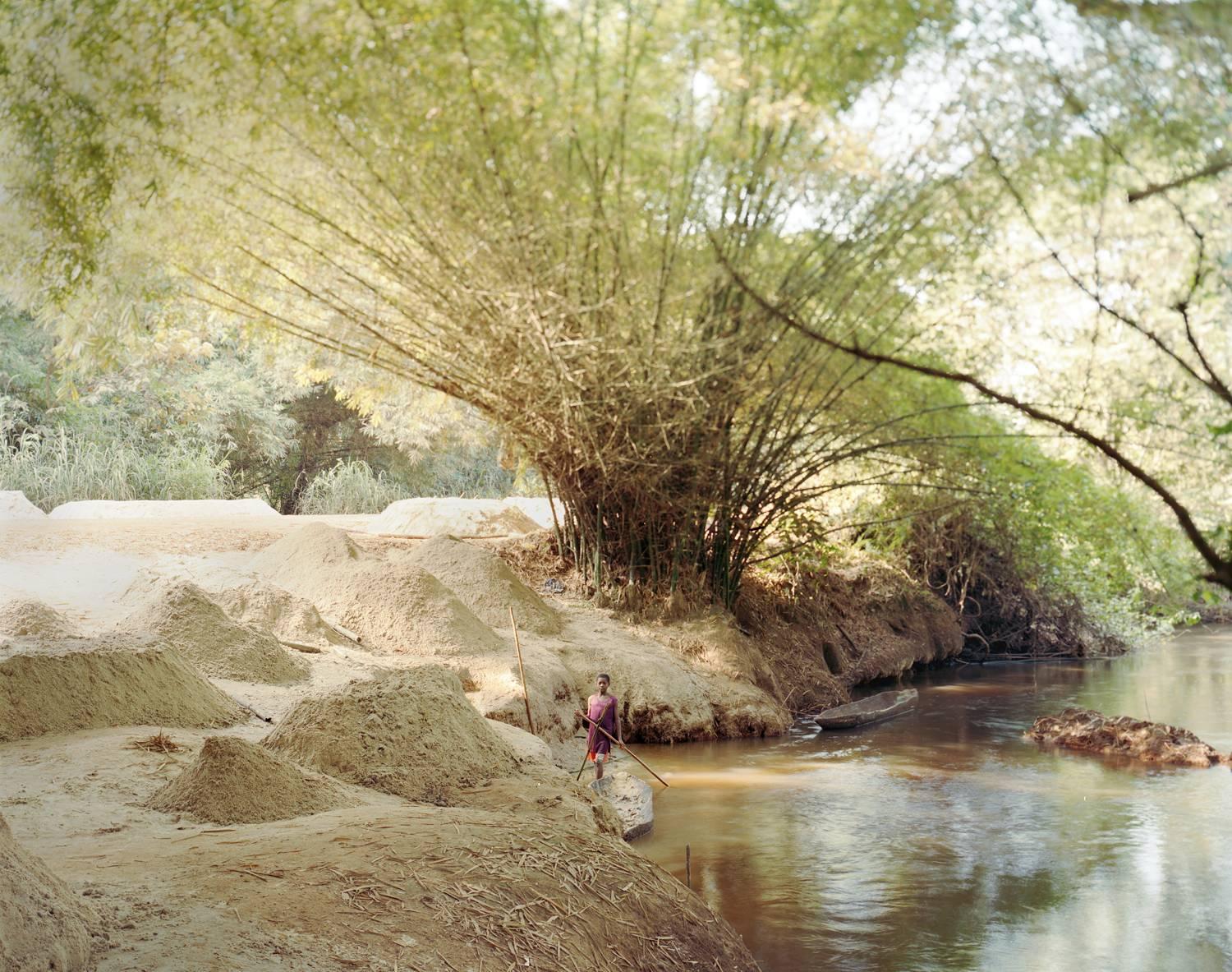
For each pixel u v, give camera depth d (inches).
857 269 342.3
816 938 287.4
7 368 1055.6
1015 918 303.7
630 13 262.5
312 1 237.8
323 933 168.7
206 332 794.2
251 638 433.1
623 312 407.2
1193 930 295.3
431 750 284.2
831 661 733.9
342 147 324.2
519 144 290.0
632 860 230.2
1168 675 805.9
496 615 597.0
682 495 601.6
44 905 149.9
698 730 565.0
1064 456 584.7
